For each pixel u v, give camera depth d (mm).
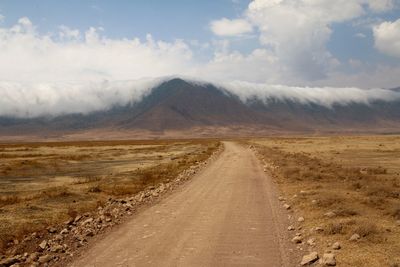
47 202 19906
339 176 26953
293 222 14812
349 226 13109
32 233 13945
